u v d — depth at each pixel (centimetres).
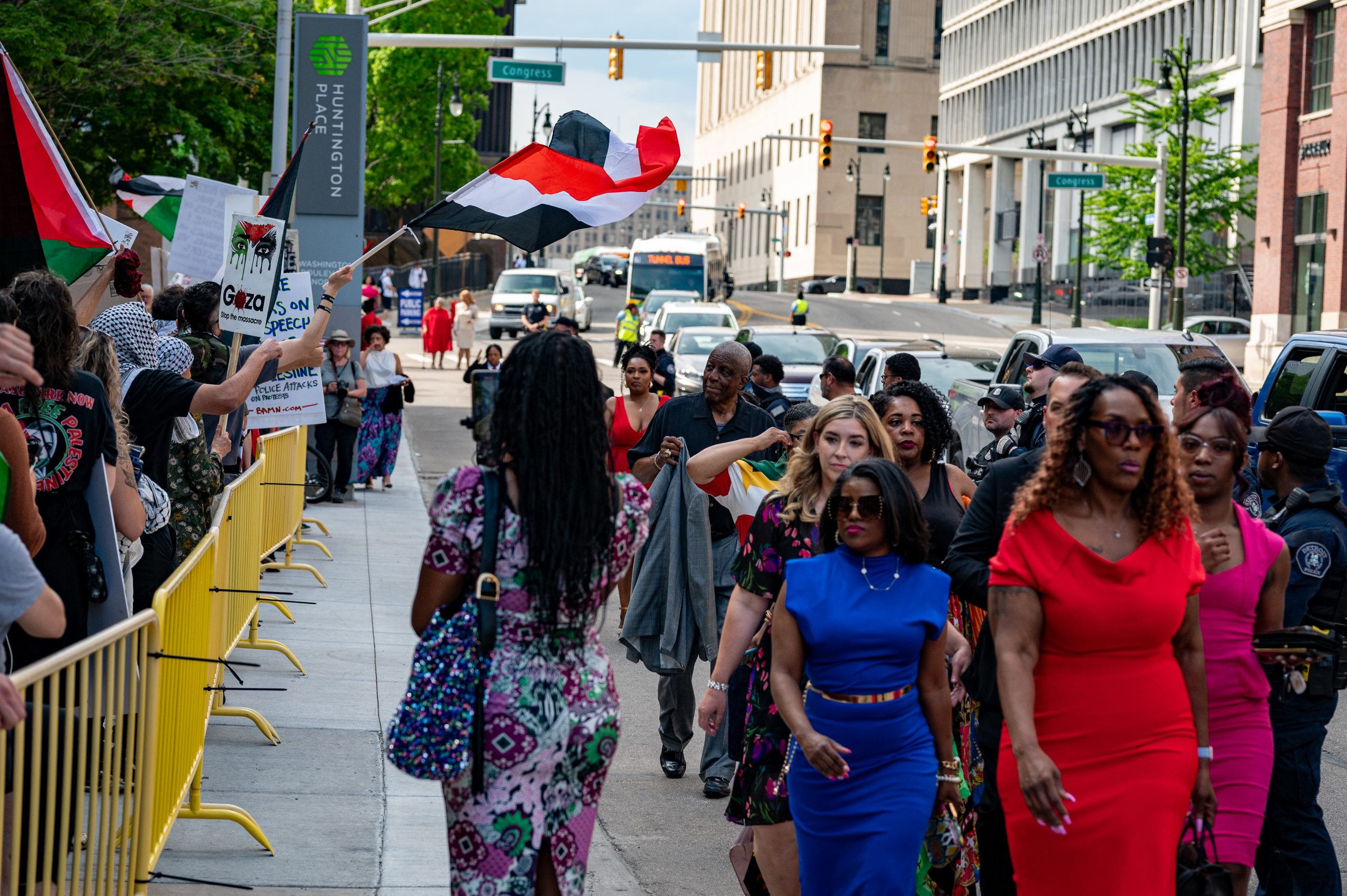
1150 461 404
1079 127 7262
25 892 365
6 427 417
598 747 362
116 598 482
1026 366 849
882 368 1725
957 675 479
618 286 9331
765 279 12875
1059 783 390
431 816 627
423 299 5306
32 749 360
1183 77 4431
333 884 537
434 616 363
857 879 421
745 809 489
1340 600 518
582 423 354
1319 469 535
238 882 532
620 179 745
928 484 548
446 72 5625
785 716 427
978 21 8675
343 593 1127
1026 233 7844
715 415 780
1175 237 4753
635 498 373
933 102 11244
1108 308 6694
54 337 467
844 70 11150
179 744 515
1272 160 4597
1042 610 406
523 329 4912
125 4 2072
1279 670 495
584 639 365
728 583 723
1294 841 505
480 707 350
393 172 5806
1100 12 7088
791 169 12019
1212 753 464
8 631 452
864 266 11256
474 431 366
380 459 1766
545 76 2417
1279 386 1240
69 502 473
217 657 626
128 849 444
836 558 432
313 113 1727
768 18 13150
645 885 569
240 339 834
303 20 1714
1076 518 405
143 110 2347
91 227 708
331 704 802
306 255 1733
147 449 600
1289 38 4488
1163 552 404
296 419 1078
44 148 695
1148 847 399
